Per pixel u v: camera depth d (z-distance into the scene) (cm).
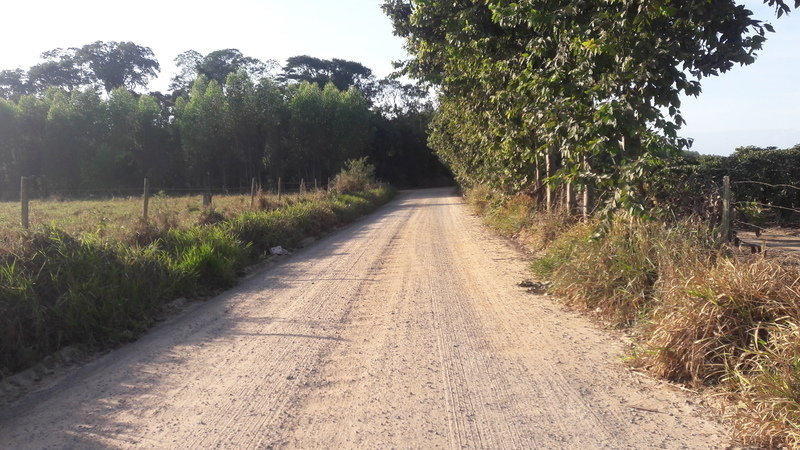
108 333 658
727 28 748
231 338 663
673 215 770
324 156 5759
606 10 825
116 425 434
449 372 532
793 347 421
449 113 2309
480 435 406
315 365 560
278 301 852
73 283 676
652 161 724
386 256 1291
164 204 2345
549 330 661
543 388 489
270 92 5228
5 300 595
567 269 812
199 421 438
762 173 1527
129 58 6981
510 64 1198
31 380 549
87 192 4159
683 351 495
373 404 463
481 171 2128
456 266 1127
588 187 938
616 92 794
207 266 964
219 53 6994
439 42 1638
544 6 897
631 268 686
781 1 681
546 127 866
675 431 406
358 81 7894
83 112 4753
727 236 705
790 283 505
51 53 6788
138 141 5100
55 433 422
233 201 2356
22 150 4591
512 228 1603
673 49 738
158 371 556
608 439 396
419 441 398
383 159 7369
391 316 744
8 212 2025
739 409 415
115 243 875
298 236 1584
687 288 531
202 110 5006
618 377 511
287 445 396
